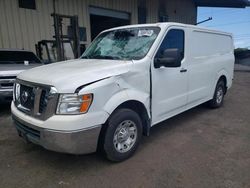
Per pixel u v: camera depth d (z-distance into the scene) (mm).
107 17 13391
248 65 25234
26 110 3160
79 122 2762
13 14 9367
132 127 3498
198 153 3648
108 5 12766
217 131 4602
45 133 2811
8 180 2971
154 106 3854
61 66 3561
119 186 2836
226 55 6246
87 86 2846
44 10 10219
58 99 2783
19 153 3688
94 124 2896
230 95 8297
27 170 3201
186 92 4664
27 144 3998
